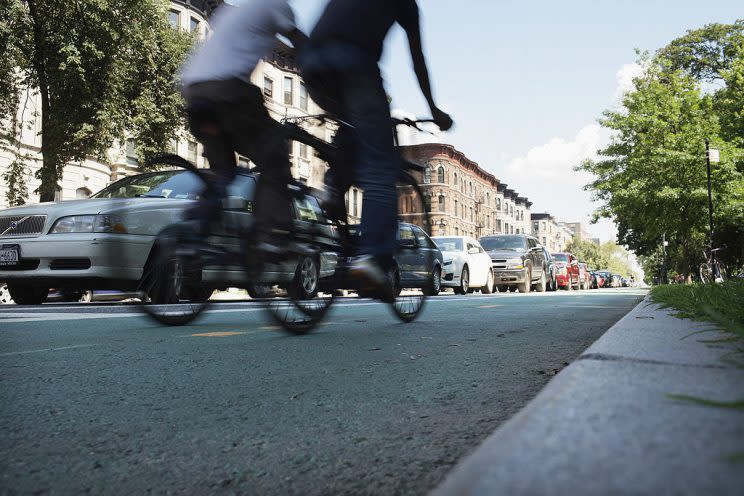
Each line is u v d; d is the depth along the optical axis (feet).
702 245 104.32
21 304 27.09
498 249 63.46
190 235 13.57
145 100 57.06
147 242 22.18
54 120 49.88
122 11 52.44
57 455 4.65
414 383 7.61
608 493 1.73
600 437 2.26
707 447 2.11
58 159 51.37
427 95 13.16
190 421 5.71
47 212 23.06
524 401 6.59
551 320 17.60
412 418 5.84
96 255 21.94
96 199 23.65
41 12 48.83
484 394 6.96
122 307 23.58
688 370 3.70
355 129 11.98
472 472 1.94
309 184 13.00
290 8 12.07
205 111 12.31
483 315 19.71
